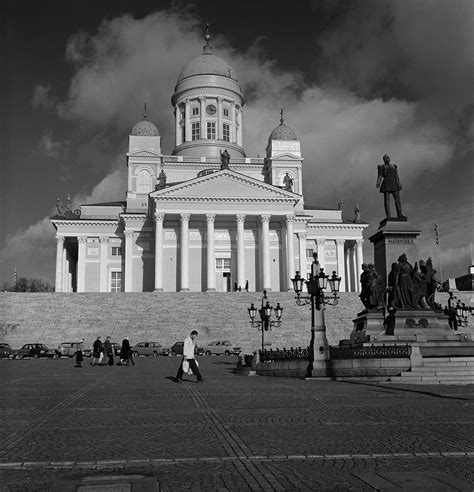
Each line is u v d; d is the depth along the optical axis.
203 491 8.09
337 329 60.22
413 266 31.36
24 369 37.84
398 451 10.45
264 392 21.25
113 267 93.50
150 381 27.44
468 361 26.19
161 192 84.62
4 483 8.56
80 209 96.94
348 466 9.38
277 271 90.31
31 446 11.14
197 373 26.70
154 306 64.50
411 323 29.44
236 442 11.34
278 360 30.73
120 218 92.31
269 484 8.38
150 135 99.06
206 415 15.17
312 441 11.43
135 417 14.90
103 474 8.97
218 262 89.88
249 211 86.44
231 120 108.31
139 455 10.24
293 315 63.38
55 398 19.66
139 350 56.06
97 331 60.62
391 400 18.33
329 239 101.75
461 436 11.88
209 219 85.50
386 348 26.33
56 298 63.94
